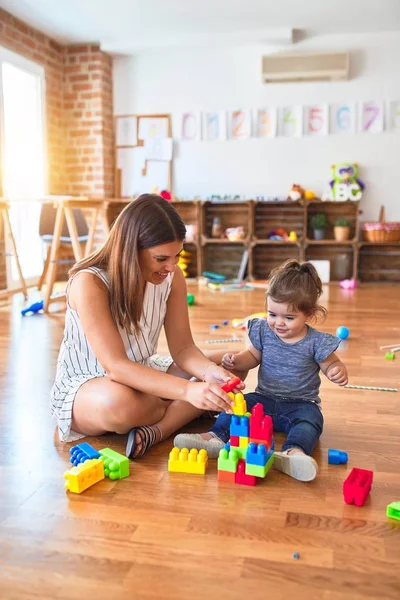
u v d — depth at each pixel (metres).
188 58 5.32
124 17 4.57
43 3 4.25
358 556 1.03
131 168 5.53
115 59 5.45
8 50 4.46
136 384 1.38
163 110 5.43
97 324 1.40
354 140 5.16
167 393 1.35
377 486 1.31
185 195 5.50
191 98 5.38
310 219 5.34
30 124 4.96
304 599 0.92
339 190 5.08
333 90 5.14
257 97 5.27
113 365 1.40
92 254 1.48
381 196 5.20
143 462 1.43
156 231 1.33
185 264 5.46
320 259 5.38
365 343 2.76
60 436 1.57
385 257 5.29
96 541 1.08
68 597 0.92
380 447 1.53
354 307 3.82
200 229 5.27
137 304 1.42
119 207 5.55
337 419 1.74
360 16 4.59
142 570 0.99
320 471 1.38
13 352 2.59
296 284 1.51
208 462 1.43
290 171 5.29
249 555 1.03
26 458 1.46
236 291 4.64
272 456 1.37
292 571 0.99
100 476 1.33
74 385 1.52
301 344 1.58
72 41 5.18
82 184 5.43
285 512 1.19
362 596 0.92
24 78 4.84
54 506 1.21
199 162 5.44
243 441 1.34
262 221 5.41
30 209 4.96
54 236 3.63
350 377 2.18
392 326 3.17
